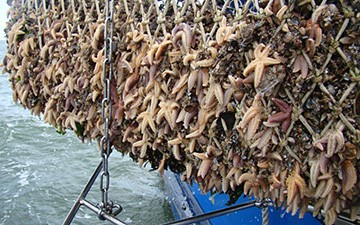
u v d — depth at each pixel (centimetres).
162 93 135
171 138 138
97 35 150
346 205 108
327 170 101
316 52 99
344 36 98
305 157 104
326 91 99
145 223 620
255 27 107
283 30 102
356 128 100
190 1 127
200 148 130
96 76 151
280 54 102
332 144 97
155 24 139
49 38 176
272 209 241
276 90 104
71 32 167
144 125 137
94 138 174
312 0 100
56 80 176
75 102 170
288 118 104
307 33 98
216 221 335
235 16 121
